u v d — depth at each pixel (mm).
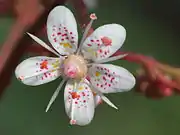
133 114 71
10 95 68
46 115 68
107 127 70
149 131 71
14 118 68
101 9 72
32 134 68
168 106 72
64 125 68
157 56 73
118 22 73
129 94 70
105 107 70
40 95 68
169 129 71
